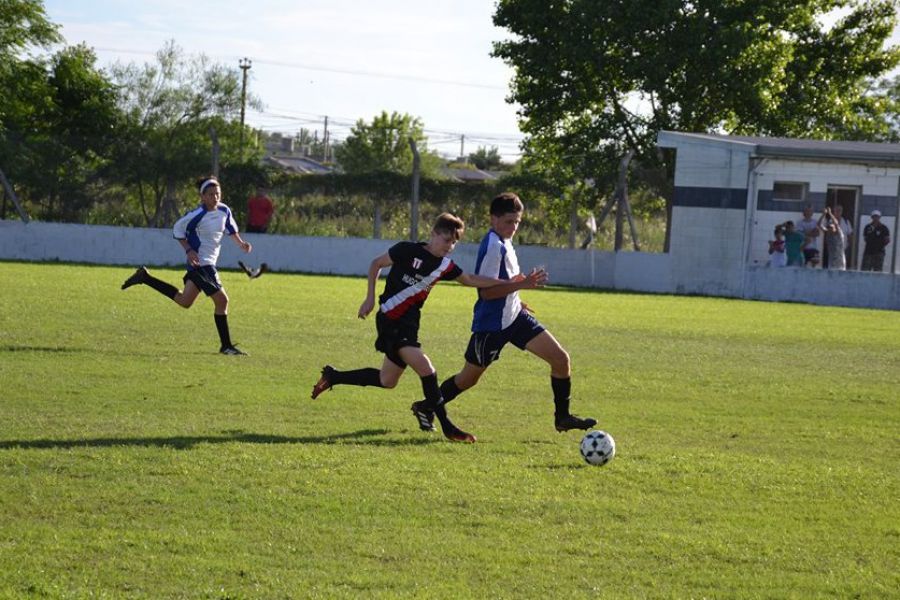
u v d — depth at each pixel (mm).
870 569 11633
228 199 74875
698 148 66375
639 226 88062
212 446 16141
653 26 81438
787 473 15922
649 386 24750
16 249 68000
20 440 16031
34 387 20812
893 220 66375
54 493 13375
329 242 69375
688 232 67000
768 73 81750
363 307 17969
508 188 80812
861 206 66438
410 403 21047
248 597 10211
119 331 30625
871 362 31516
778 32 84000
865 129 93062
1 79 82000
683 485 14969
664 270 67938
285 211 76062
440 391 18516
